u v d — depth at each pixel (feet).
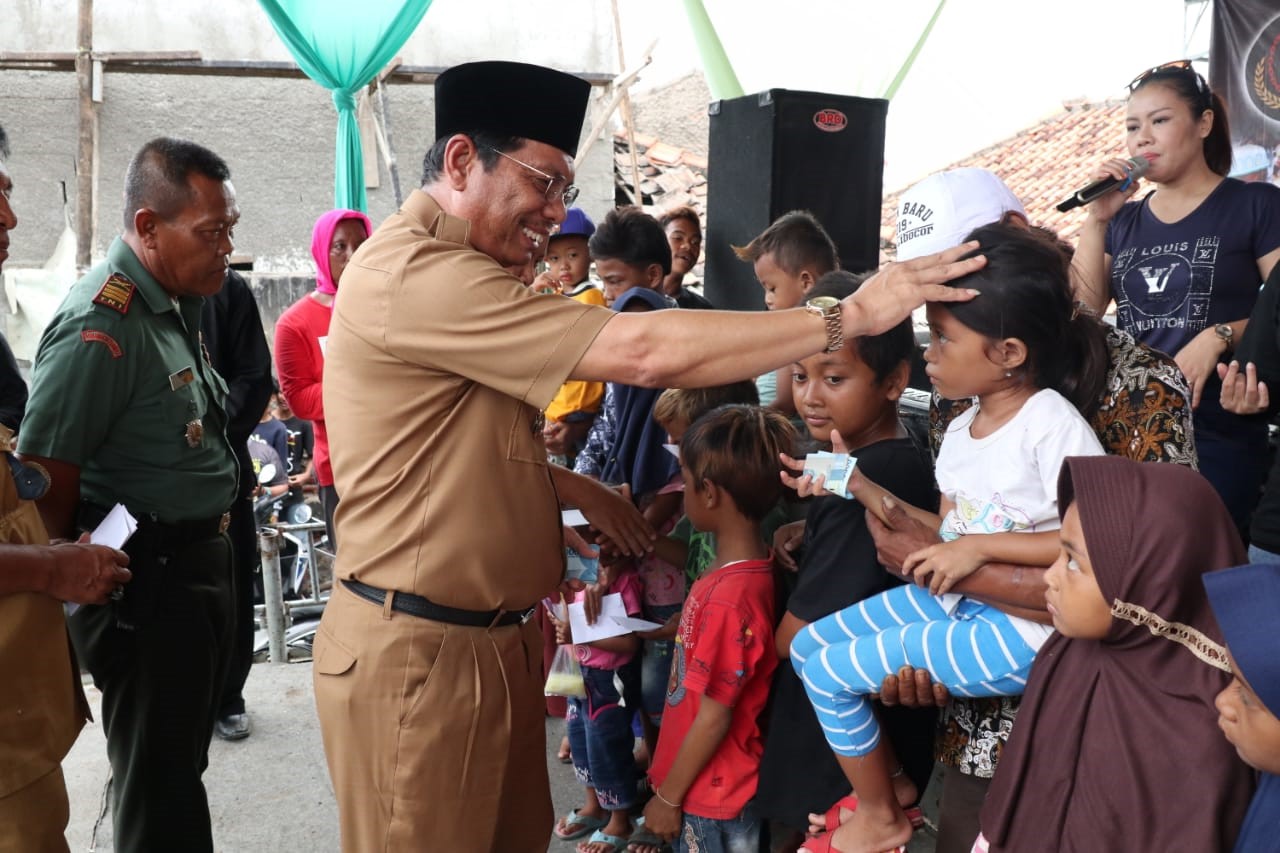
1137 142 9.16
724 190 15.80
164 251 7.59
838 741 6.26
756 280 15.20
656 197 34.94
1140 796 4.48
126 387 7.38
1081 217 38.01
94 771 11.02
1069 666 4.97
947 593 5.83
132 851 7.93
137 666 7.69
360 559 6.10
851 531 6.60
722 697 7.28
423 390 5.81
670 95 48.37
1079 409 5.85
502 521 5.99
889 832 6.27
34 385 7.21
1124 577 4.51
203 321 11.33
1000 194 6.36
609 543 8.21
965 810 6.13
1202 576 4.17
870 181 15.28
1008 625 5.59
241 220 27.37
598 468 10.39
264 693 12.98
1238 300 8.94
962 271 5.44
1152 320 9.32
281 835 9.90
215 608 8.13
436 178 6.05
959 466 5.91
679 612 9.25
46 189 26.18
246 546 11.80
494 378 5.58
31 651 6.15
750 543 7.62
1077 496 4.69
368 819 6.17
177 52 26.27
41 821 6.19
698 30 22.94
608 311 5.53
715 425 7.54
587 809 9.71
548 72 5.83
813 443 8.04
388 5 21.15
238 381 11.59
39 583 6.19
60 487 7.17
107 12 26.02
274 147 27.35
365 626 6.07
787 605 6.93
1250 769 4.33
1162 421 5.53
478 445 5.89
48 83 25.93
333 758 6.31
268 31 26.81
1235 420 8.59
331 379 6.13
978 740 5.96
